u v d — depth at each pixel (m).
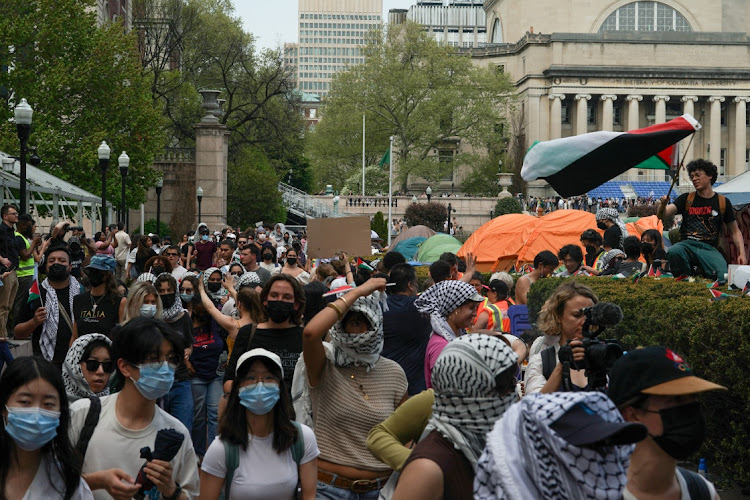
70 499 3.89
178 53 65.88
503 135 103.38
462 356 3.37
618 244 13.52
